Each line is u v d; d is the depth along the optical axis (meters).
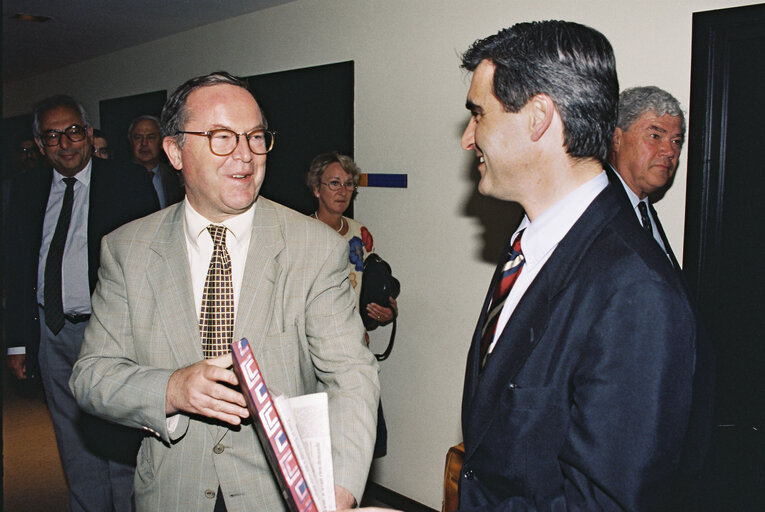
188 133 1.33
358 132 3.44
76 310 2.83
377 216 3.37
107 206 2.88
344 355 1.39
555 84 1.02
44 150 2.81
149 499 1.38
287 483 0.90
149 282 1.40
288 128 3.97
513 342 1.06
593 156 1.06
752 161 2.09
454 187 2.97
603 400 0.91
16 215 2.85
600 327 0.94
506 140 1.08
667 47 2.22
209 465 1.34
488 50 1.10
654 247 1.00
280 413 0.93
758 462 1.88
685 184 2.21
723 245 2.18
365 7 3.32
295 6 3.79
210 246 1.43
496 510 1.00
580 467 0.92
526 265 1.16
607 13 2.36
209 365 1.19
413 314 3.22
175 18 4.44
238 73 4.36
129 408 1.27
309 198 3.90
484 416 1.09
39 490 3.27
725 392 2.18
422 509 3.21
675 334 0.91
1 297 1.42
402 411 3.31
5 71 7.42
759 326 2.10
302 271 1.41
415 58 3.08
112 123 6.25
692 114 2.18
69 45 5.67
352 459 1.26
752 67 2.07
